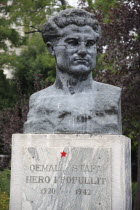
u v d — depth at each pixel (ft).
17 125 41.01
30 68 60.80
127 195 17.57
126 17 38.14
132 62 38.58
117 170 17.03
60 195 17.12
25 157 17.49
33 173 17.39
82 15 18.67
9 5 55.42
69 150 17.29
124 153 17.11
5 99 58.13
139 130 37.42
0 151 50.31
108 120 17.87
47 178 17.28
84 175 17.12
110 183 17.01
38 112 18.33
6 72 69.10
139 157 36.42
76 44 18.54
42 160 17.39
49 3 52.49
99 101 18.16
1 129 43.29
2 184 37.88
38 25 55.06
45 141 17.49
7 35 54.60
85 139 17.31
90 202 16.98
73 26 18.56
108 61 38.96
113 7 39.91
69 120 17.84
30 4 53.16
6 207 30.25
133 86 38.65
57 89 18.92
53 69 58.44
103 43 38.47
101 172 17.08
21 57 61.77
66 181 17.16
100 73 39.55
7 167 43.04
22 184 17.43
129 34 38.93
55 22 18.89
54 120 17.92
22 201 17.31
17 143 17.65
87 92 18.60
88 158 17.17
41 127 17.99
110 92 18.52
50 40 19.30
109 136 17.20
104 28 38.52
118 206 16.89
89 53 18.51
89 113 17.85
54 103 18.21
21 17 54.29
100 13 40.11
